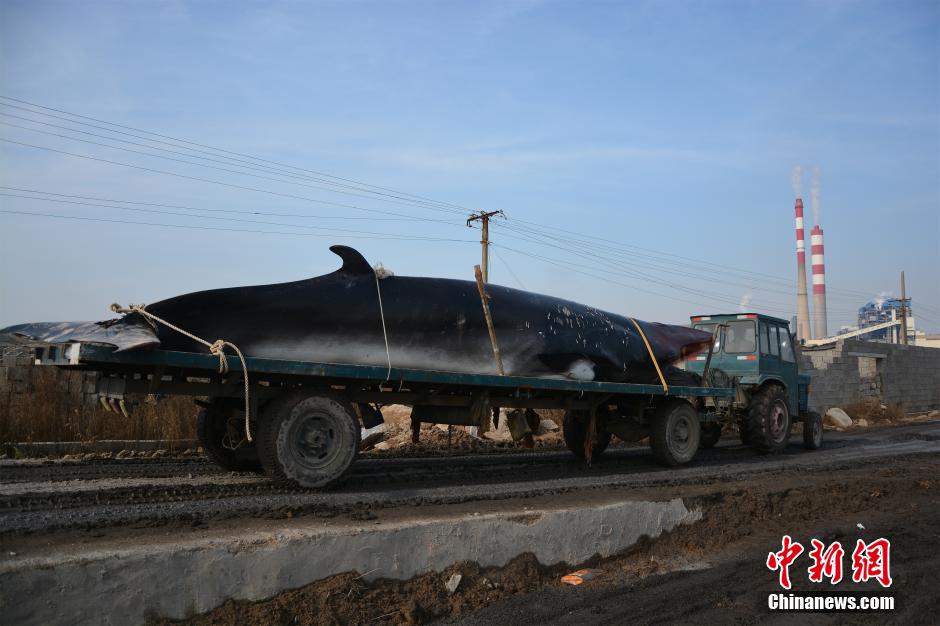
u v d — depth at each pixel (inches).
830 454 534.0
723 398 487.2
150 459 366.9
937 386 1290.6
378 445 499.2
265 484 285.9
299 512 228.8
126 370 277.6
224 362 257.6
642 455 482.0
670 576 245.9
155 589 167.6
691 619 206.1
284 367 270.5
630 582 238.7
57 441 426.9
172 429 456.8
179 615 170.2
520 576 231.5
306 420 276.8
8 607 149.3
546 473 370.0
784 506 327.6
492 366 335.6
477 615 205.2
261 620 178.2
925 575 248.4
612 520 263.0
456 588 213.9
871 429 849.5
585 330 387.9
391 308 314.2
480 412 337.7
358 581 198.4
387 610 196.7
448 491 289.9
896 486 377.1
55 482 281.3
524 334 354.6
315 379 292.2
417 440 360.8
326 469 279.3
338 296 302.8
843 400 983.6
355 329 300.2
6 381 471.2
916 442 657.6
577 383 365.7
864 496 355.3
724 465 438.9
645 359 410.6
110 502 238.8
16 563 154.9
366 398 309.7
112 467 332.8
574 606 214.8
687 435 427.5
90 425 445.7
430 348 318.3
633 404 422.9
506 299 363.3
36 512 216.2
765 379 518.9
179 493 259.9
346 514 230.8
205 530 197.6
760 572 251.6
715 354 540.1
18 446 395.5
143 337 251.3
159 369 261.1
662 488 320.2
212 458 324.8
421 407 355.9
